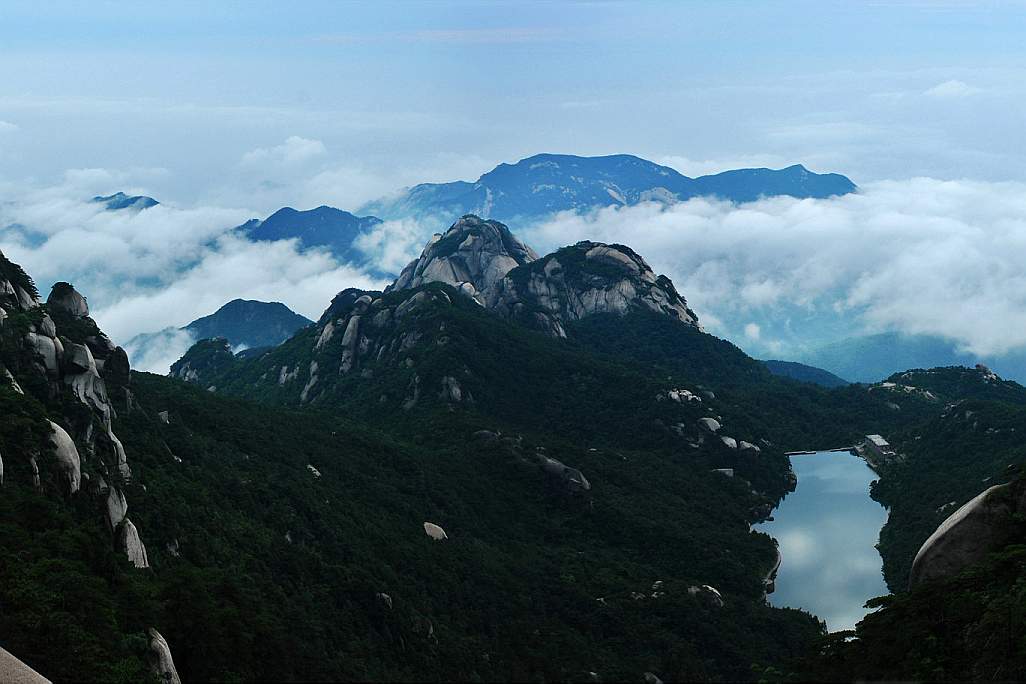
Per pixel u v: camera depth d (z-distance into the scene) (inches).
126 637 3189.0
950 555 2453.2
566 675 5959.6
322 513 6510.8
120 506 4205.2
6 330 4510.3
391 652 5374.0
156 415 6530.5
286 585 5310.0
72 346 4763.8
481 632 6289.4
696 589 7352.4
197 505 5378.9
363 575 5856.3
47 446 3917.3
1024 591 2208.4
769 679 3090.6
